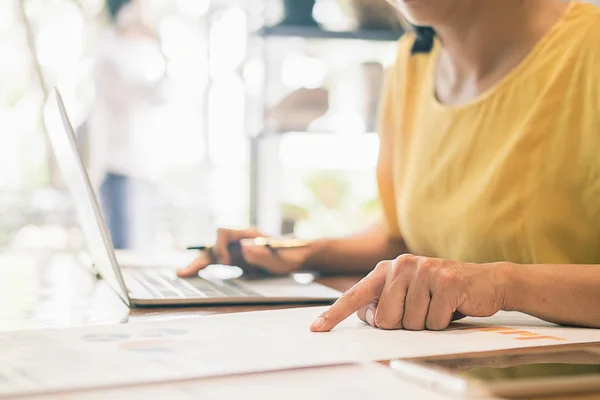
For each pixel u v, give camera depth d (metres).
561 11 1.06
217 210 3.46
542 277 0.69
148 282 1.02
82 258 1.54
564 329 0.66
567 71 0.98
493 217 1.02
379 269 0.68
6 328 0.65
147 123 3.19
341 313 0.64
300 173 3.05
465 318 0.73
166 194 3.27
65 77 3.20
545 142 0.99
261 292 0.91
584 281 0.69
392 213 1.38
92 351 0.52
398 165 1.33
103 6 3.18
